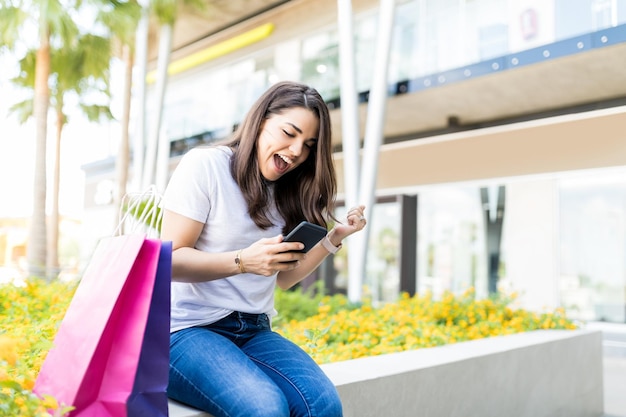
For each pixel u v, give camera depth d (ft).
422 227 34.45
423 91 27.68
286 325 13.33
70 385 4.08
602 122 27.37
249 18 39.99
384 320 13.66
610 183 28.96
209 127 41.91
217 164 5.38
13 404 3.99
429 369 8.08
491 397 9.34
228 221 5.37
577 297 29.66
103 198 62.69
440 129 32.96
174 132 44.78
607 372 19.65
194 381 4.88
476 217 32.65
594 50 22.56
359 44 31.27
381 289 34.99
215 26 41.93
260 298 5.66
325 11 35.50
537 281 30.63
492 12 26.43
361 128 33.30
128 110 40.55
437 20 28.17
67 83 39.52
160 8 33.78
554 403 11.14
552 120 28.96
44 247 34.14
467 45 27.07
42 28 32.81
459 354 9.16
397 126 33.14
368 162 21.11
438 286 33.55
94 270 4.71
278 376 5.08
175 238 5.14
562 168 28.48
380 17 21.50
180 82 46.42
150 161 34.76
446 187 32.89
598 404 13.00
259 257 4.86
